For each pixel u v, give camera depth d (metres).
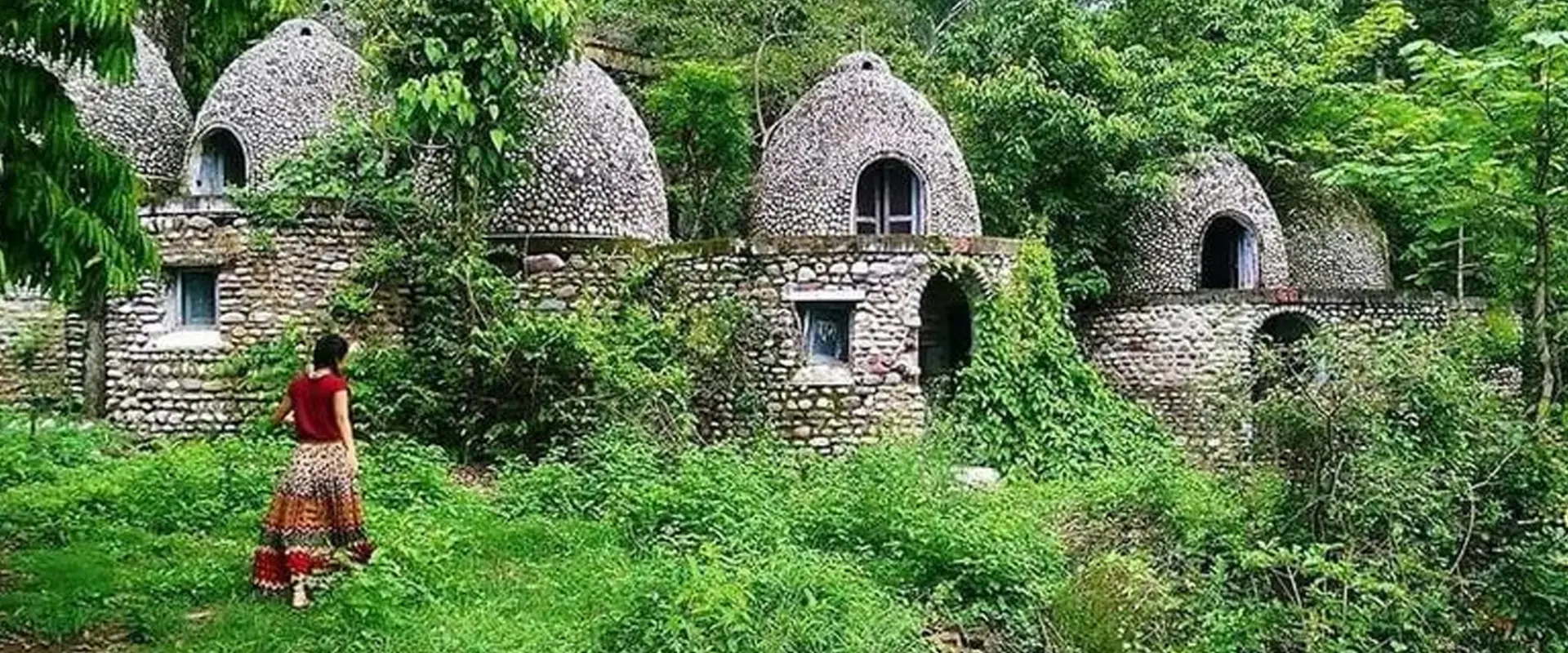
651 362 15.01
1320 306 19.33
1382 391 9.53
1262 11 22.53
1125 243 20.48
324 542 8.42
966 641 9.13
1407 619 8.84
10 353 16.52
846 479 11.55
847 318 16.03
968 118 20.14
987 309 16.52
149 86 17.81
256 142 16.34
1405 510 9.30
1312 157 21.73
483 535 10.16
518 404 14.38
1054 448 16.42
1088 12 23.66
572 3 15.92
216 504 10.80
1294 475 9.77
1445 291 20.42
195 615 8.03
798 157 17.61
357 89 17.12
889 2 27.11
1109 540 10.77
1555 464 9.59
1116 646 8.97
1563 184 11.34
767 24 24.12
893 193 17.53
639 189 16.95
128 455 13.84
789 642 7.69
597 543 10.22
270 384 14.55
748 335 15.87
